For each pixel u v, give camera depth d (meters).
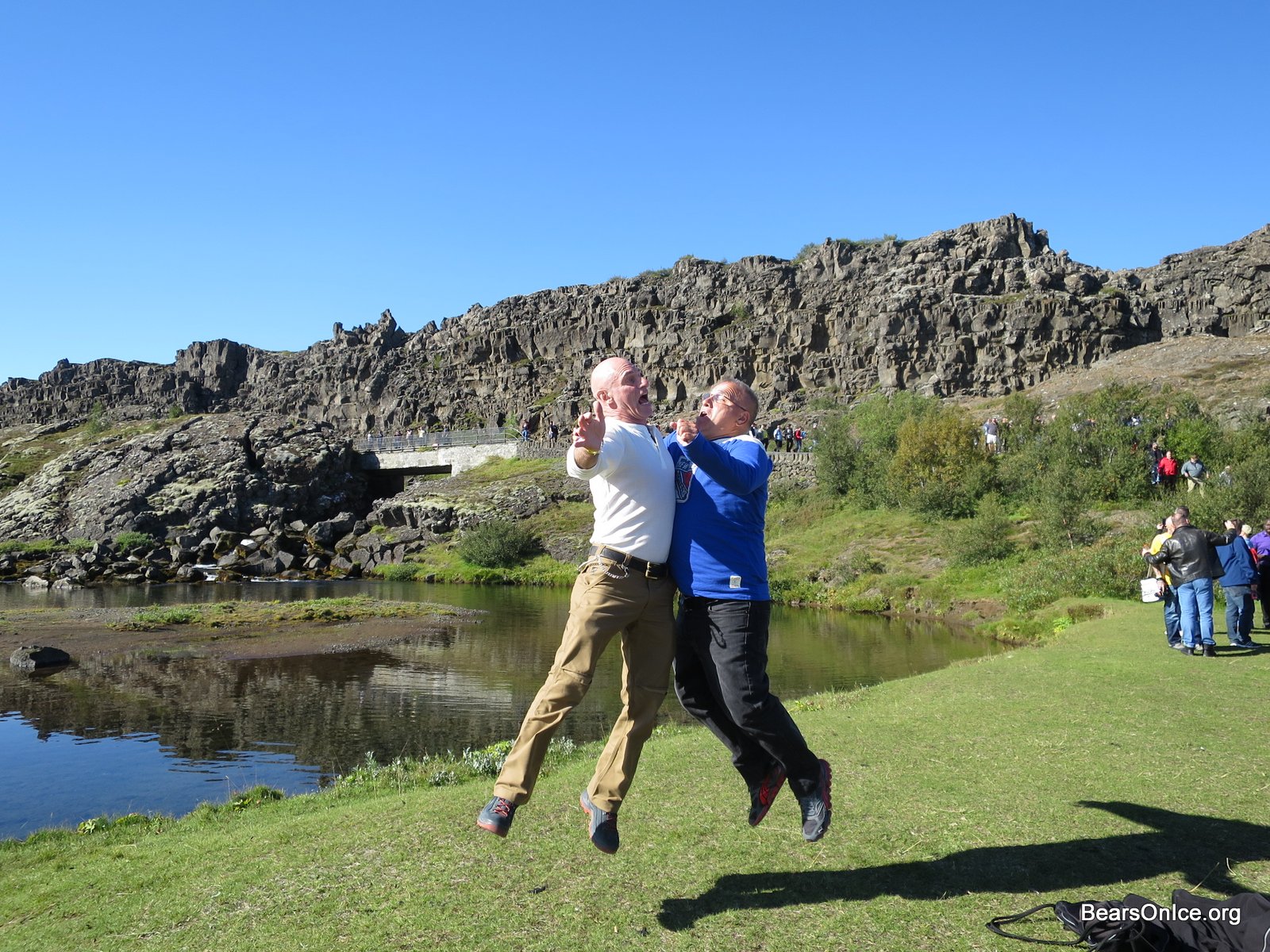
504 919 3.67
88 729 13.46
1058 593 23.23
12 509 64.06
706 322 78.75
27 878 5.43
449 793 6.09
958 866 4.12
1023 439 38.53
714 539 3.95
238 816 7.61
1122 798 5.18
